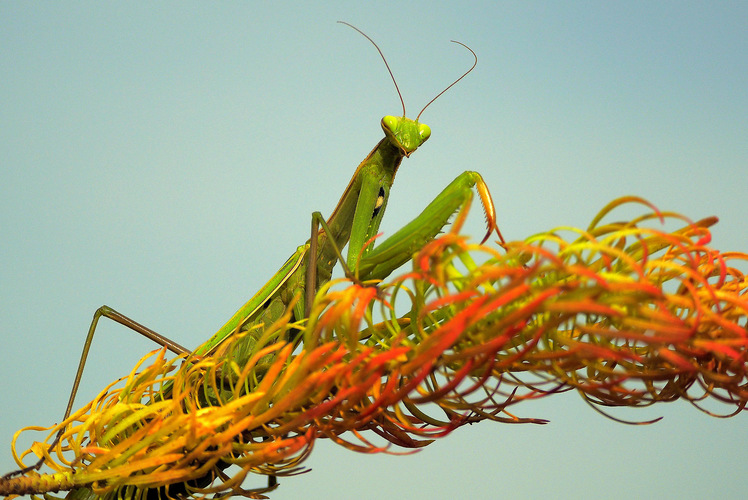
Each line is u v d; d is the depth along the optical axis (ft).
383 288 2.69
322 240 2.82
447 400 2.71
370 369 2.69
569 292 2.67
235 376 2.77
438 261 2.68
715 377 2.68
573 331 2.71
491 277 2.67
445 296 2.67
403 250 2.77
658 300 2.65
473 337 2.69
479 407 2.71
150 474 2.72
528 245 2.66
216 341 2.81
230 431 2.72
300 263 2.82
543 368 2.70
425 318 2.72
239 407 2.72
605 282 2.58
